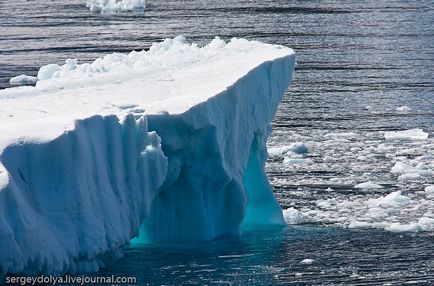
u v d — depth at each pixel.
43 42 157.50
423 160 88.62
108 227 46.78
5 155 43.59
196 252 54.94
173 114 51.94
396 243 61.12
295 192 76.75
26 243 41.69
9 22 187.12
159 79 60.97
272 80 62.22
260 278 53.19
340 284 53.50
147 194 49.72
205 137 54.34
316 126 103.06
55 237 44.16
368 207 71.50
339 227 64.94
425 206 71.88
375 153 91.25
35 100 56.25
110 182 48.16
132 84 60.22
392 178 81.44
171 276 51.69
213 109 54.50
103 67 65.69
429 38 167.88
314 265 55.97
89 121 47.50
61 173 45.16
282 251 57.91
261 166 62.12
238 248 56.91
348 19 194.50
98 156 47.38
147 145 50.06
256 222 63.09
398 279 54.75
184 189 55.44
